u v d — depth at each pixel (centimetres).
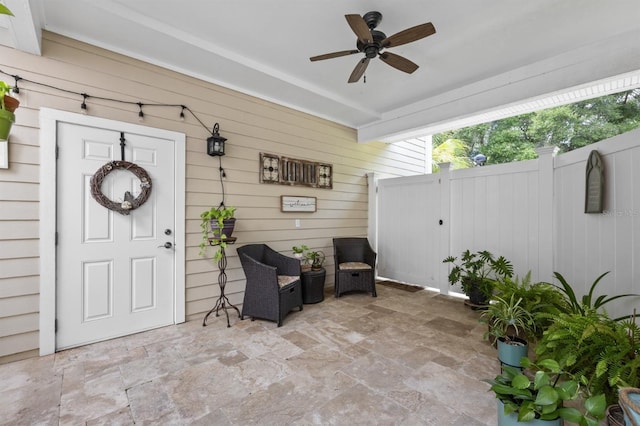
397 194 509
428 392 190
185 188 313
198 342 263
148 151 290
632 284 216
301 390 192
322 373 212
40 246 236
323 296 396
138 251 284
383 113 471
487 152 959
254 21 252
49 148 239
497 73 341
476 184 405
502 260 343
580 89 305
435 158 1034
